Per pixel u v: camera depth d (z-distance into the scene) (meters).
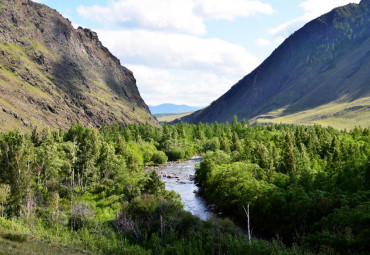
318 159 97.19
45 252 35.09
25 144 87.25
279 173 73.81
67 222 56.50
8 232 40.78
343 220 41.03
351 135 147.62
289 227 51.84
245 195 63.56
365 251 35.25
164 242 48.34
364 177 59.44
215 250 43.19
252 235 56.41
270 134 171.25
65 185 80.06
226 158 105.75
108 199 72.56
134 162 109.62
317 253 38.50
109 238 50.53
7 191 53.88
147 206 58.56
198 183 101.12
